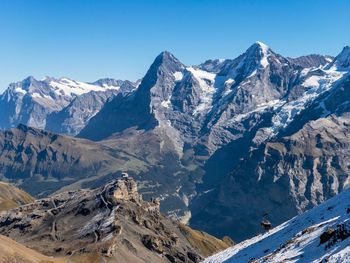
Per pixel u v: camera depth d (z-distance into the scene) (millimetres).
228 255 135000
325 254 79625
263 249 118625
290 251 95688
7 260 137500
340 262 69938
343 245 77562
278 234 125688
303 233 103500
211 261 138500
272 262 94062
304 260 84375
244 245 136875
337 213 107688
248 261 115000
